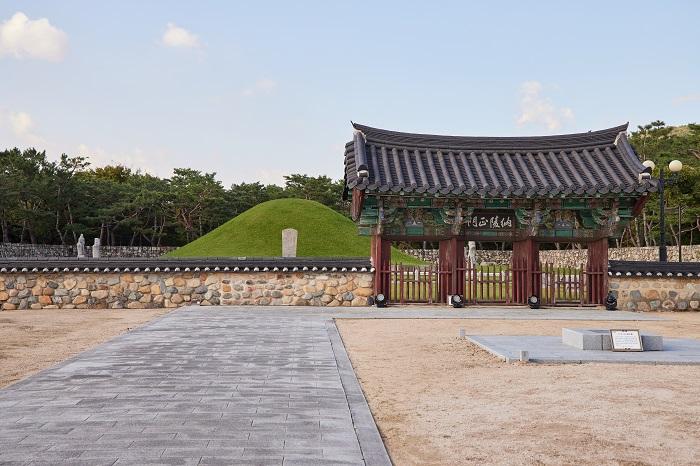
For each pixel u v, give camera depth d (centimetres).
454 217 2323
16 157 7519
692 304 2366
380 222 2295
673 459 620
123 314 2106
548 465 606
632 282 2370
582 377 1023
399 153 2469
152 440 650
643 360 1147
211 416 756
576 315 2088
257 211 5825
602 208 2333
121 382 959
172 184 9144
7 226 7869
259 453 613
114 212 8338
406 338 1527
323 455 611
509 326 1784
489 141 2530
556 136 2539
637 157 2394
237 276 2336
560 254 6612
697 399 866
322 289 2345
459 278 2353
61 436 662
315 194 9094
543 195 2250
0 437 659
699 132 5841
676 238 5856
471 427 745
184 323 1761
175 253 5412
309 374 1035
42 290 2289
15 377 1062
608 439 685
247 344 1370
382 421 777
